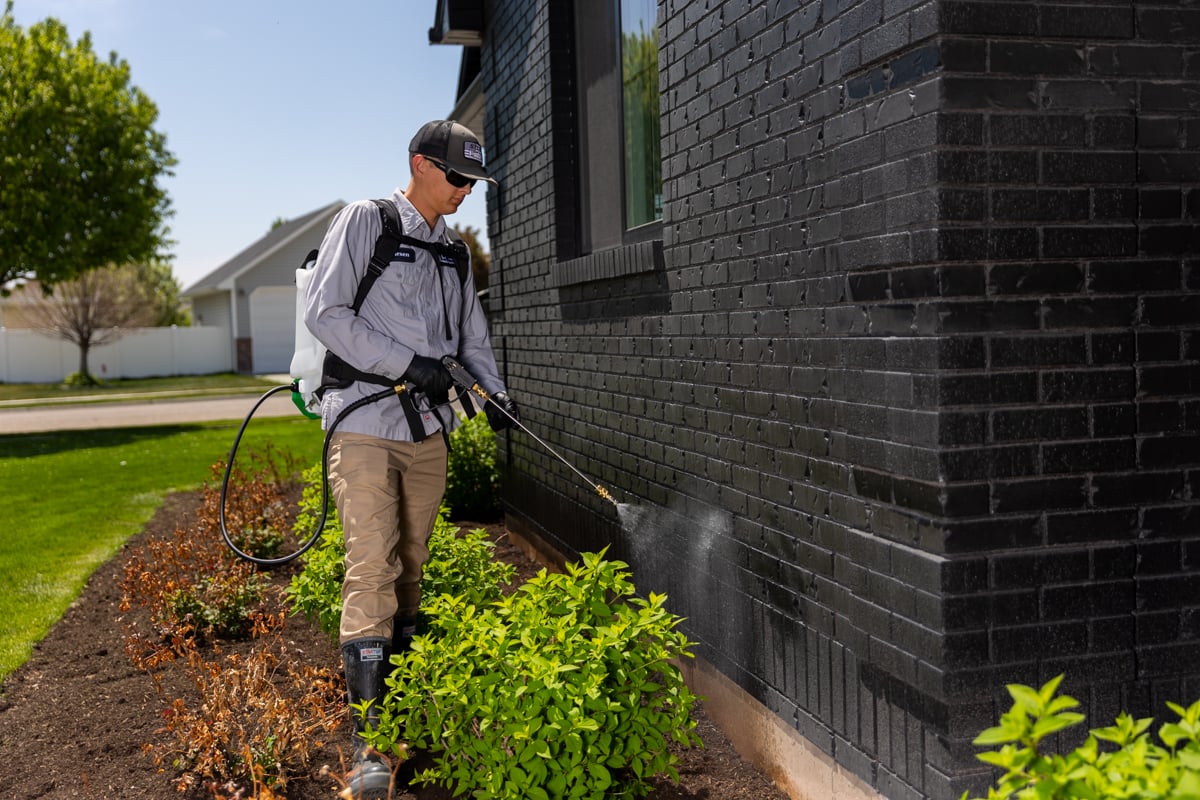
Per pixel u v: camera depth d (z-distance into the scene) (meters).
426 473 3.78
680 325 4.04
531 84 6.31
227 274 44.06
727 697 3.76
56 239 21.38
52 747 3.88
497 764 2.87
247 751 3.26
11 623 5.63
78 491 11.01
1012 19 2.31
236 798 3.13
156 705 4.26
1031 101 2.34
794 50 3.00
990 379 2.36
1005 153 2.34
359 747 3.30
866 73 2.61
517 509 7.26
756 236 3.31
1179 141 2.41
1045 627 2.41
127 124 22.47
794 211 3.04
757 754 3.52
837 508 2.87
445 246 3.72
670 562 4.28
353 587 3.49
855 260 2.69
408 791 3.38
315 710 3.68
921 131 2.37
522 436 6.99
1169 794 1.59
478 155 3.57
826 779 3.02
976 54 2.31
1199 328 2.45
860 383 2.71
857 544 2.76
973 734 2.39
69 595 6.24
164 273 59.34
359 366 3.44
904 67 2.44
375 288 3.53
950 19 2.29
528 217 6.54
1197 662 2.49
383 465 3.54
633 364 4.64
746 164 3.37
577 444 5.65
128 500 10.22
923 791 2.52
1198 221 2.43
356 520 3.49
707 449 3.82
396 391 3.51
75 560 7.31
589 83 5.62
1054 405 2.39
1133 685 2.47
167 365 43.50
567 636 3.03
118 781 3.54
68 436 18.47
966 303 2.34
